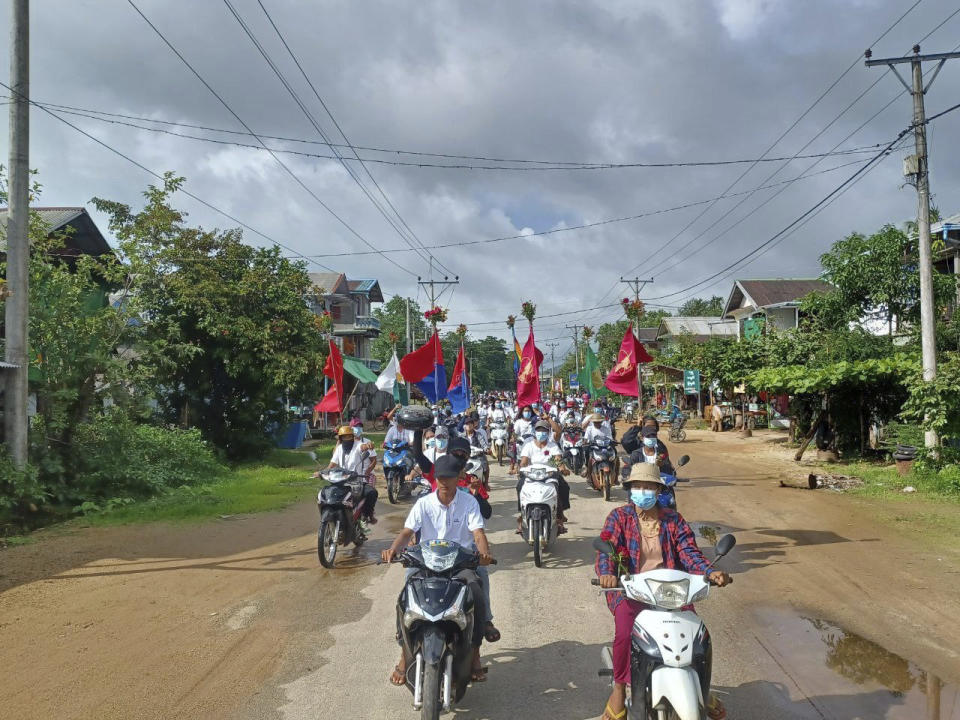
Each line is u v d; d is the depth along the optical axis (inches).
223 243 757.3
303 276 787.4
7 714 173.3
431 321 797.2
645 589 148.5
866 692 183.3
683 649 141.3
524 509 349.4
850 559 319.3
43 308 471.5
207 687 189.8
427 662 156.6
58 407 465.1
